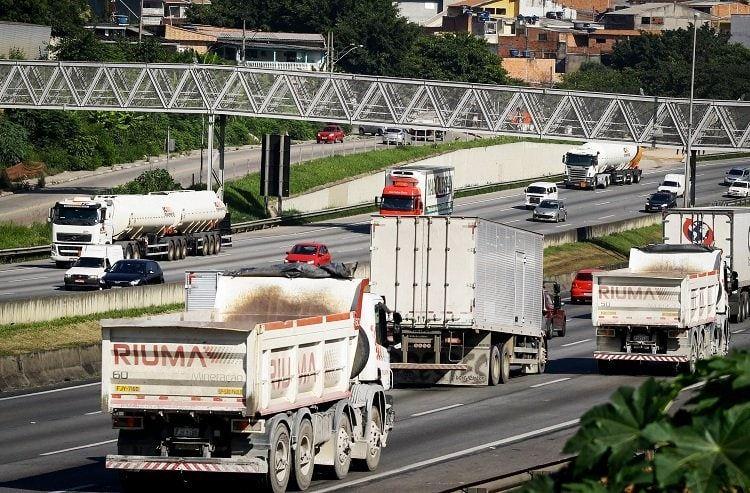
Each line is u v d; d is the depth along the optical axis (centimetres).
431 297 10850
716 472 2358
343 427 6844
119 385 6112
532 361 12212
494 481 5722
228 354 5991
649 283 11631
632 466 2456
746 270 17250
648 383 2509
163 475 6334
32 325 12800
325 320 6650
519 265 11875
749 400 2458
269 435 6066
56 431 8550
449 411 9562
